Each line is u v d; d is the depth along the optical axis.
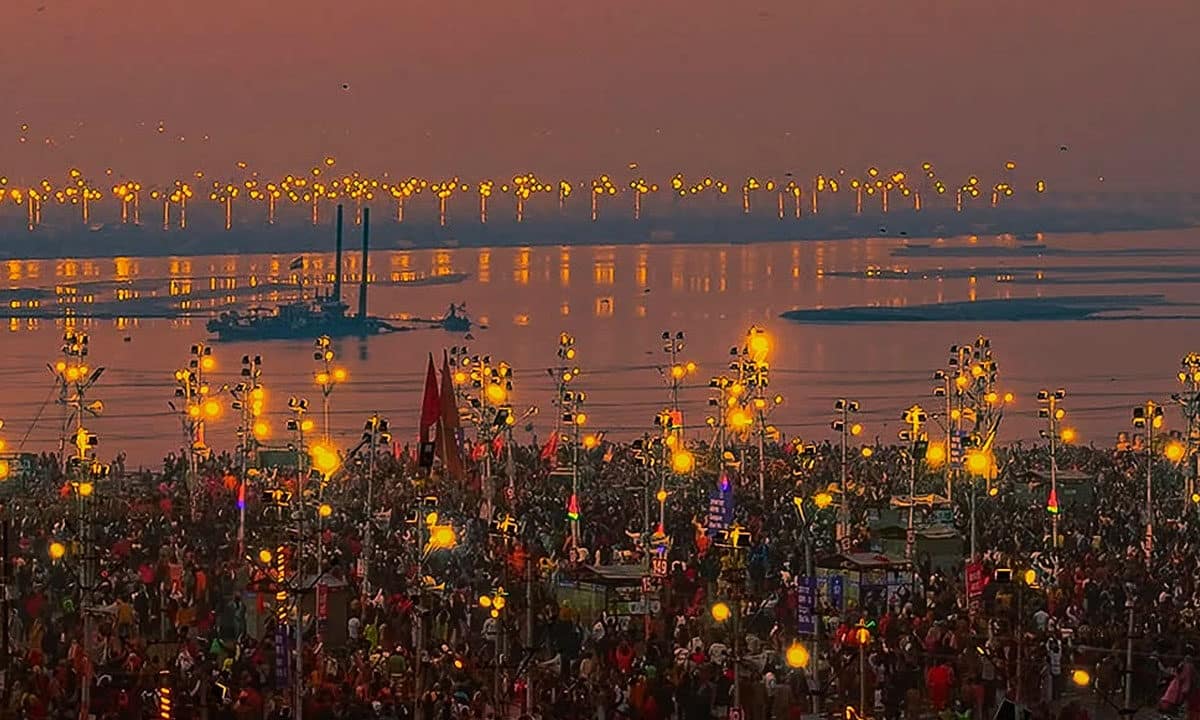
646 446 136.12
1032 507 144.62
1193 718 85.75
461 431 142.62
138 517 132.12
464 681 90.19
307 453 160.88
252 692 82.56
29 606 102.06
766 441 190.62
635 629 101.06
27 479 157.88
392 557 119.12
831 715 87.19
